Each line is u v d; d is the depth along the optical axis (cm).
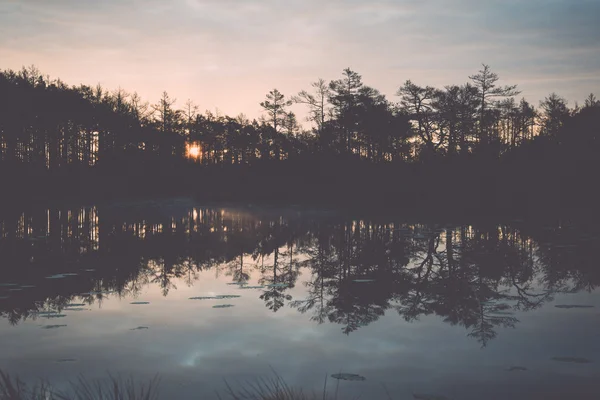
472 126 5753
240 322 900
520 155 4994
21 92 5722
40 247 1961
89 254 1773
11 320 911
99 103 6925
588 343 763
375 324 890
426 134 6047
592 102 5525
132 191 6444
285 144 6956
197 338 795
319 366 672
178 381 614
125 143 7094
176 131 7875
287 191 6066
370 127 5919
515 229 2545
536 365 673
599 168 4497
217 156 8244
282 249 1942
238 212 4394
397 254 1764
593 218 3222
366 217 3641
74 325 874
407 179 5400
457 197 4684
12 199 5169
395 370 659
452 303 1032
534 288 1166
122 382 605
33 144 6134
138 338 802
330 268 1507
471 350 738
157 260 1647
